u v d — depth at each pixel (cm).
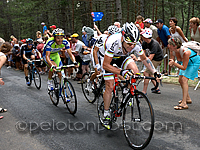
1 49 349
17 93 543
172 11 1873
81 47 598
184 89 364
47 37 854
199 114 338
